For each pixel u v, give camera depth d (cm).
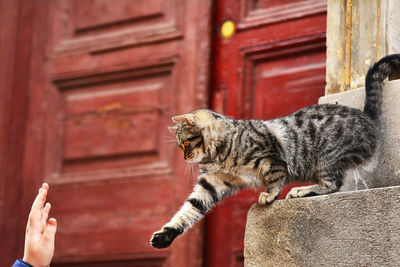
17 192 581
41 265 278
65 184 564
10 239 573
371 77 333
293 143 343
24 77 600
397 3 369
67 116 579
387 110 327
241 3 530
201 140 377
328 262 289
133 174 540
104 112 565
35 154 582
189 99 533
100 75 573
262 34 514
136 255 523
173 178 524
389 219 278
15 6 615
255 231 315
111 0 584
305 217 301
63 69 588
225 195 370
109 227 538
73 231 550
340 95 357
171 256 510
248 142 353
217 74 530
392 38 363
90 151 563
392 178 319
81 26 592
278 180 341
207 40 536
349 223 288
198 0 547
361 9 374
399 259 272
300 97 489
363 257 281
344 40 375
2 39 611
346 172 338
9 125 593
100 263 536
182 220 357
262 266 308
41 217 287
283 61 503
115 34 575
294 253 300
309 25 494
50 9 607
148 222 525
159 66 552
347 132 331
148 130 545
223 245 496
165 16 561
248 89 512
